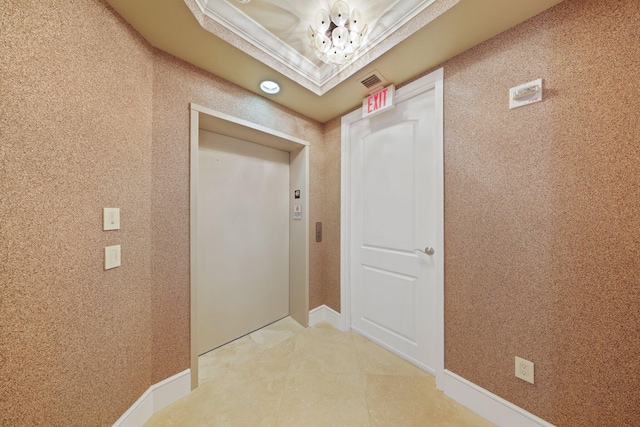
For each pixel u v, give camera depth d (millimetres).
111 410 1004
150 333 1241
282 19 1307
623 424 856
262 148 2186
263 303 2219
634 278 837
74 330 857
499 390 1166
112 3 986
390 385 1446
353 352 1806
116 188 1031
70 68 838
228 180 1939
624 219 857
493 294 1193
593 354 917
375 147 1938
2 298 669
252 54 1365
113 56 1014
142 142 1183
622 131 861
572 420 959
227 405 1293
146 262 1209
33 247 735
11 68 678
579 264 949
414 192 1664
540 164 1046
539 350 1045
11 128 681
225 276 1928
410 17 1186
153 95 1265
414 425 1163
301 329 2176
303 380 1491
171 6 1001
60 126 807
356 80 1624
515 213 1122
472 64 1281
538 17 1050
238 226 2016
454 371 1346
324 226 2383
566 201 979
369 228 1996
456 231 1348
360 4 1229
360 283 2086
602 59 899
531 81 1068
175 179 1351
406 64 1443
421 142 1619
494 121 1191
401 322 1747
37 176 743
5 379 677
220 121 1604
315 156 2299
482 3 996
